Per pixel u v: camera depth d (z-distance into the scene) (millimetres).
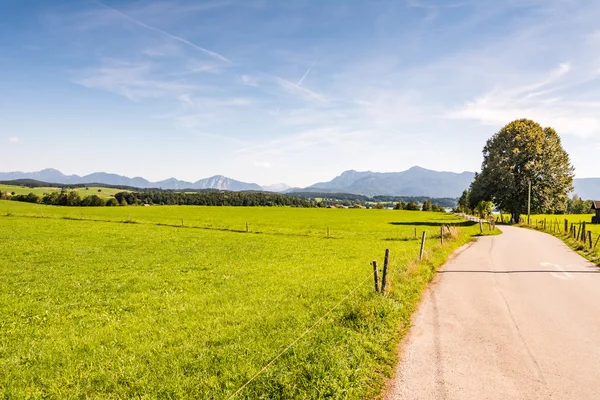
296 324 11195
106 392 7719
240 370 8047
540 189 66000
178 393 7285
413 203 159750
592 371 7977
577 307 12844
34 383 8211
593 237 38344
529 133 67062
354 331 9789
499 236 42625
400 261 23516
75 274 21297
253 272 21891
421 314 11984
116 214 84812
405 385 7352
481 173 72000
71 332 11594
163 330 11445
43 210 88500
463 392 7090
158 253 30094
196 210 115375
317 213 114188
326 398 6656
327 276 19922
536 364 8305
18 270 22219
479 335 10078
